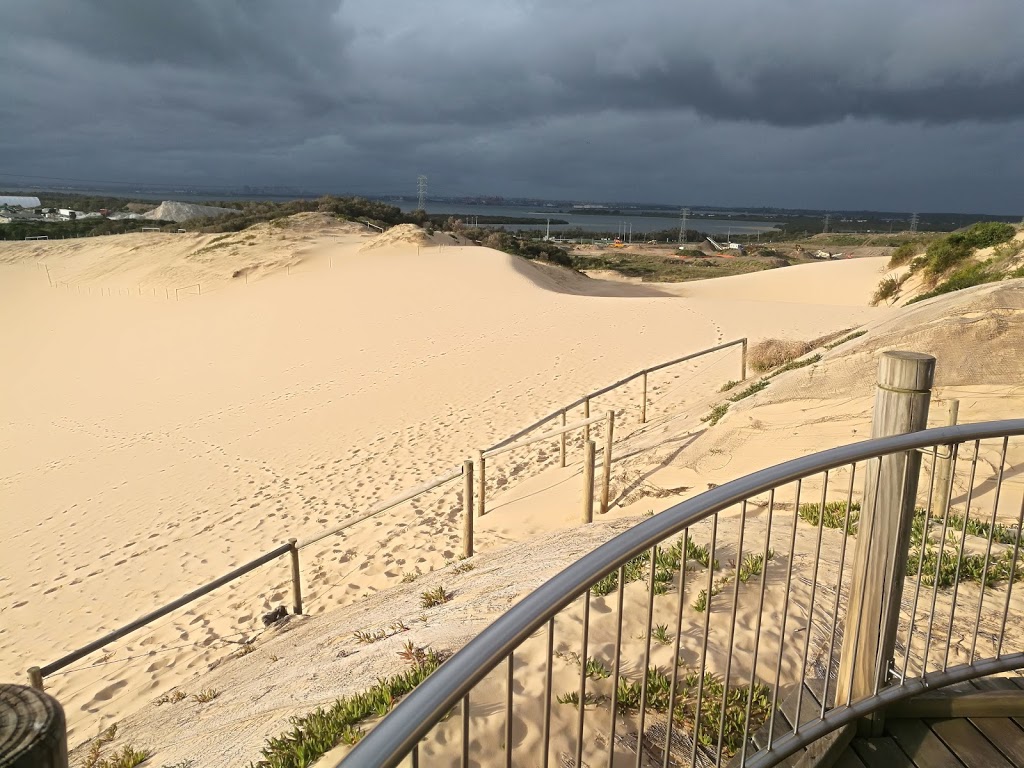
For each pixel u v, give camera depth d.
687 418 11.19
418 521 9.42
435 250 49.28
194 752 4.14
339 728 3.48
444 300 31.39
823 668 3.52
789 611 4.06
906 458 2.41
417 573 7.73
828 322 23.33
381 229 67.81
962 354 8.22
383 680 3.81
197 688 5.86
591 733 3.14
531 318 25.95
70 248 69.12
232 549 10.06
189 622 7.91
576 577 1.63
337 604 7.55
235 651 6.88
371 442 14.25
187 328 33.41
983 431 2.49
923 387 2.38
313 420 16.75
